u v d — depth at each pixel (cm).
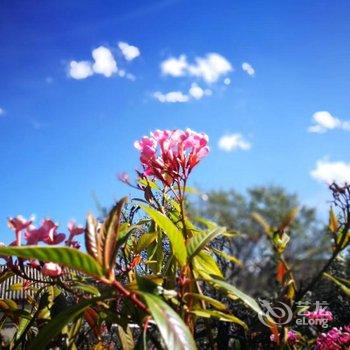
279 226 40
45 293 49
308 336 63
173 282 41
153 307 30
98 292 45
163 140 50
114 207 36
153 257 55
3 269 47
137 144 52
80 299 43
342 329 62
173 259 46
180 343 28
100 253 34
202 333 48
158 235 54
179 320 30
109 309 41
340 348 61
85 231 35
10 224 40
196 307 39
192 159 49
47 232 39
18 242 40
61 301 48
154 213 41
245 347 47
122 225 51
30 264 44
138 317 39
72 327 47
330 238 40
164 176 51
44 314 50
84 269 33
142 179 55
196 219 47
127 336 46
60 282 44
